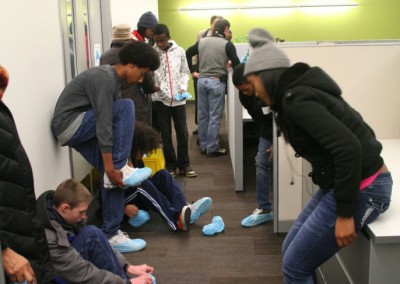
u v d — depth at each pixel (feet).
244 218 10.06
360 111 8.48
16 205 4.14
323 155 4.45
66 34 9.45
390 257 4.70
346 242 4.53
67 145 8.39
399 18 27.78
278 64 4.58
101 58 10.36
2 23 6.24
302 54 8.28
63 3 9.25
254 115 8.89
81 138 8.14
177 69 12.75
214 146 15.31
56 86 8.64
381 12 27.76
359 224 4.66
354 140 4.10
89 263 5.92
